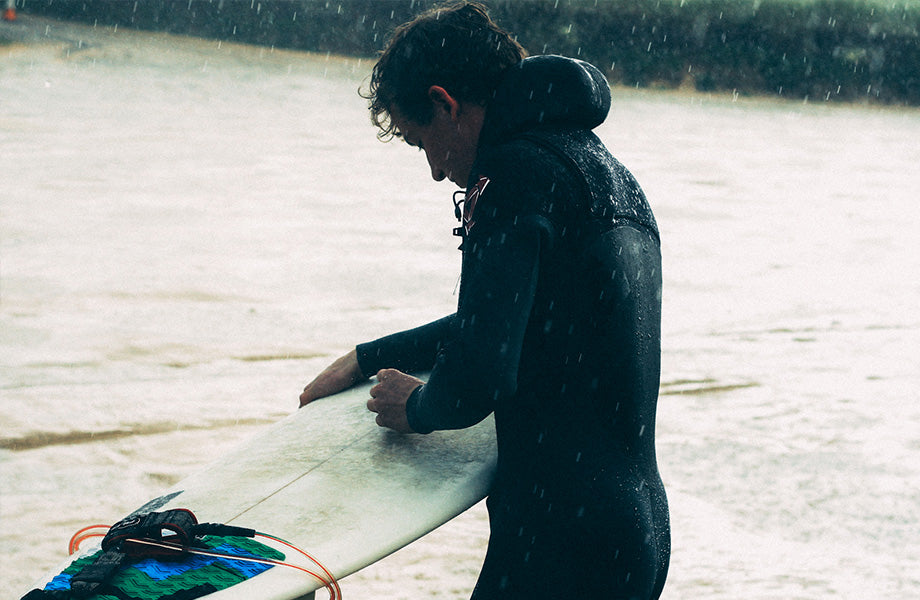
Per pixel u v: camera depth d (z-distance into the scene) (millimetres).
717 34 21438
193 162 9812
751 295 6547
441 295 5953
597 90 1566
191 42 20297
